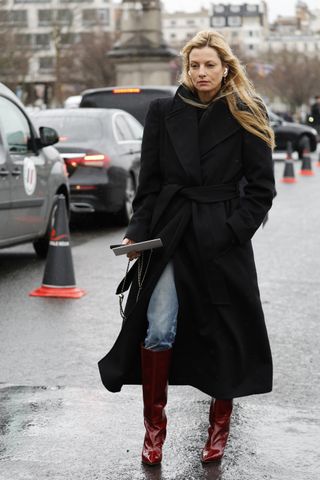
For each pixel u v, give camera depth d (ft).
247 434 18.52
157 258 16.69
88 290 34.09
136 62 145.59
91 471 16.58
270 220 56.95
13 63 229.66
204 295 16.58
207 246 16.38
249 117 16.52
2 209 35.53
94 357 24.63
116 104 78.13
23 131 39.14
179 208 16.71
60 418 19.40
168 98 17.17
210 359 16.62
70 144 51.08
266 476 16.42
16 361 24.12
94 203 50.72
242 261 16.67
